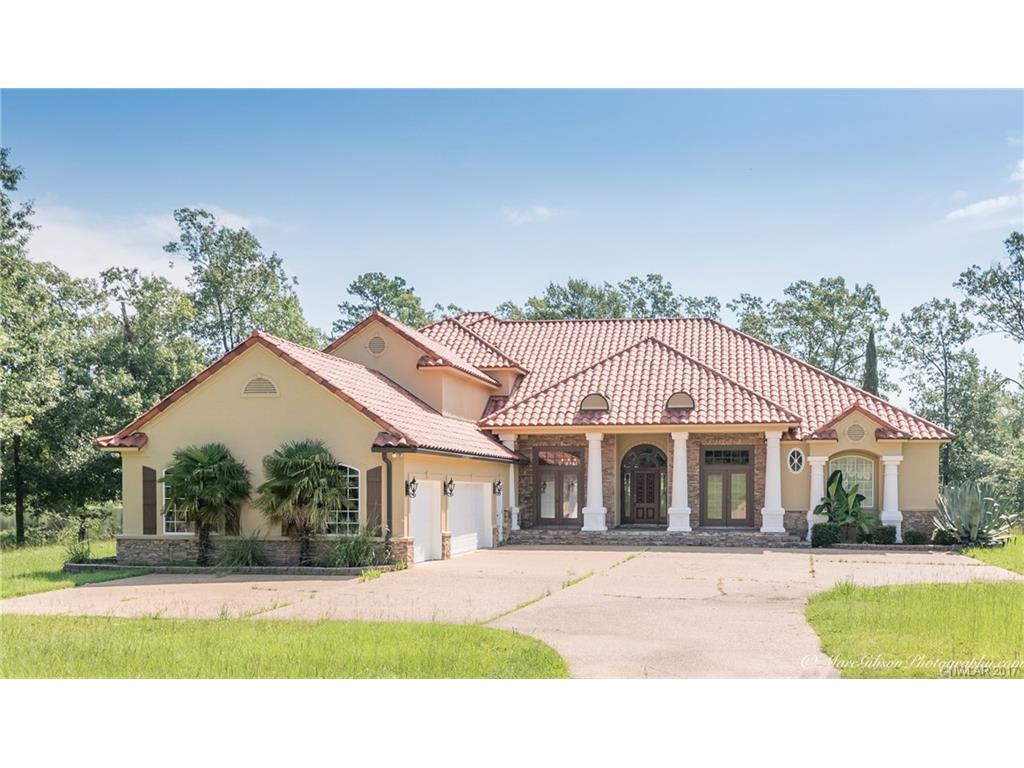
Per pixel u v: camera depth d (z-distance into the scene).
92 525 46.62
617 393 31.09
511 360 34.06
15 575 21.53
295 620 14.53
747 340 35.78
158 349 43.75
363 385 25.14
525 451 31.75
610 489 31.22
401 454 22.28
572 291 64.75
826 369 59.16
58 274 44.72
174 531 23.48
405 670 11.24
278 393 23.09
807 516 29.81
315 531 22.23
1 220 36.16
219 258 51.41
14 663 11.70
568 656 12.10
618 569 22.14
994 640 12.52
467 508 27.30
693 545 29.16
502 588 18.66
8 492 42.75
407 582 19.66
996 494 30.30
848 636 12.91
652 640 13.10
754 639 13.16
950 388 56.78
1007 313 48.97
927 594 16.41
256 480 23.06
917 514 29.53
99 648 12.40
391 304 62.75
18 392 35.41
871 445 29.28
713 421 29.11
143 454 23.69
